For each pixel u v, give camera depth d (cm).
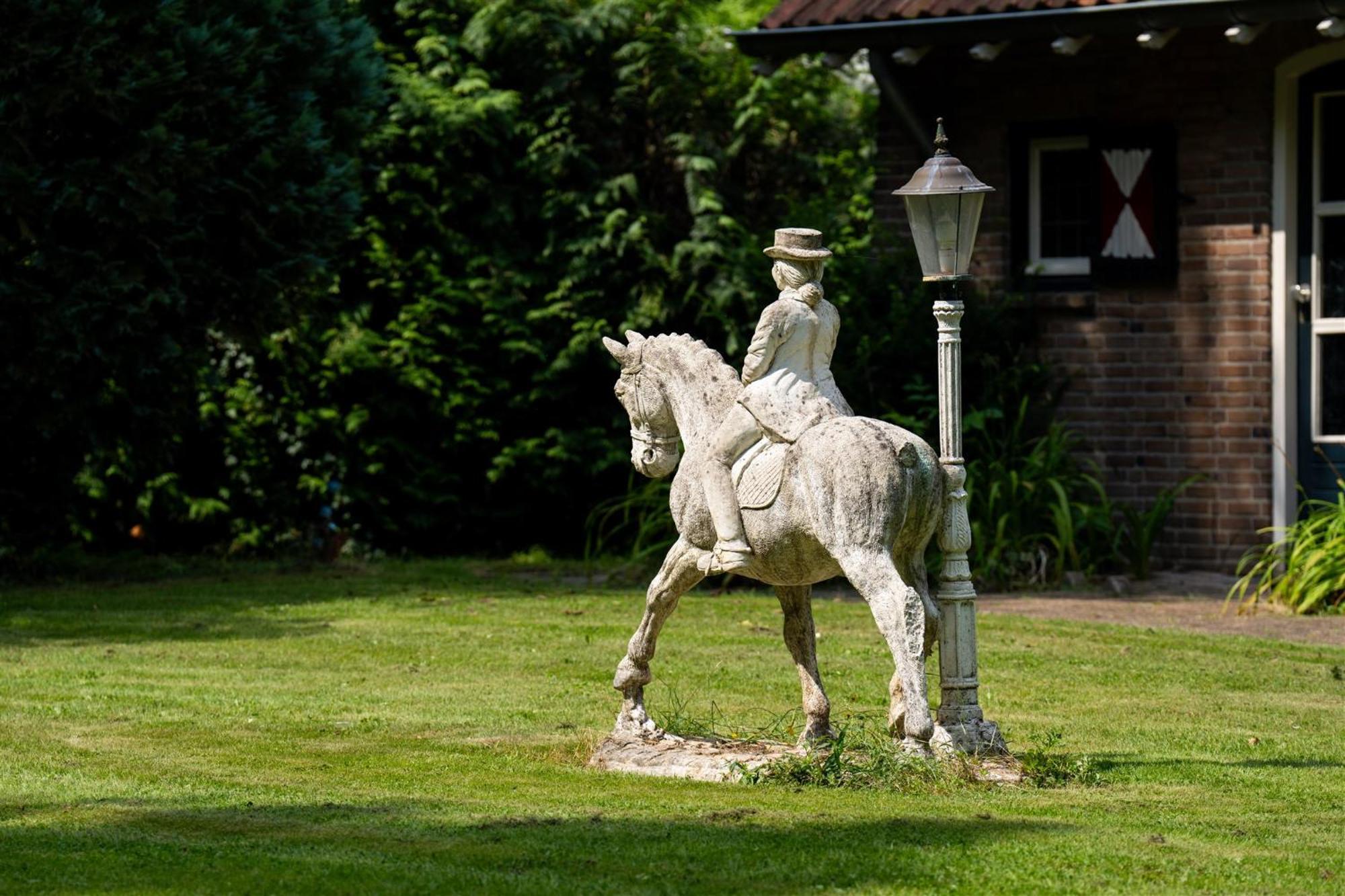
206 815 821
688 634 1437
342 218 1797
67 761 967
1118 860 720
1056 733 1002
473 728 1077
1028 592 1664
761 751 948
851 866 708
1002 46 1748
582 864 714
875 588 859
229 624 1495
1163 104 1766
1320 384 1752
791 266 913
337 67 1838
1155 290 1772
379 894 673
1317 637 1417
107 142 1662
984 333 1784
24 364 1661
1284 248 1736
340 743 1029
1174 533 1770
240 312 1770
